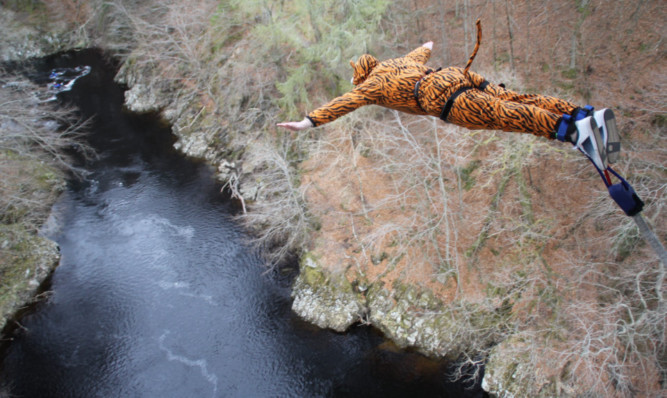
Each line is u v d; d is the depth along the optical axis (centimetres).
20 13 4291
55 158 2927
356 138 2353
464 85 448
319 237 2200
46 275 2302
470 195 2036
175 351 1966
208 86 3033
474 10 2428
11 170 2605
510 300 1817
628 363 1546
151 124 3297
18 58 4122
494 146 2066
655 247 371
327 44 2169
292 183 2344
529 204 1919
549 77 2106
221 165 2828
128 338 2030
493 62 2211
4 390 1869
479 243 1941
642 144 1791
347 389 1777
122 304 2166
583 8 2105
